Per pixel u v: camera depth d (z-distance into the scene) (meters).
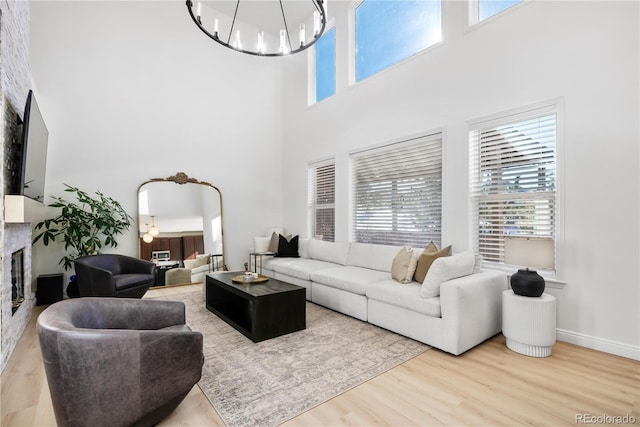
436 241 3.78
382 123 4.37
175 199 5.16
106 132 4.62
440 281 2.62
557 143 2.75
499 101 3.14
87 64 4.49
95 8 4.56
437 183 3.77
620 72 2.44
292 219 6.15
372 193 4.60
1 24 2.25
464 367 2.27
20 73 2.93
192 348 1.64
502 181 3.19
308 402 1.84
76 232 4.00
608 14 2.49
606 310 2.50
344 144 4.98
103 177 4.59
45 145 3.53
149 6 5.00
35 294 3.88
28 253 3.34
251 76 6.07
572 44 2.67
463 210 3.43
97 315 1.82
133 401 1.46
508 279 2.99
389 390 1.96
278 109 6.43
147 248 4.86
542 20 2.85
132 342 1.45
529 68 2.93
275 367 2.26
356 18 5.03
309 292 4.01
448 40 3.60
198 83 5.45
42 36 4.20
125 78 4.78
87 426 1.37
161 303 2.06
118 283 3.34
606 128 2.50
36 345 2.71
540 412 1.74
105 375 1.39
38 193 3.20
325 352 2.51
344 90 4.99
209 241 5.46
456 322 2.41
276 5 5.49
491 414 1.72
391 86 4.25
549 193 2.86
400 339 2.78
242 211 5.91
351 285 3.36
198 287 5.01
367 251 4.13
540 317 2.38
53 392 1.37
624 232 2.42
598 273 2.54
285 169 6.35
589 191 2.58
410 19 4.24
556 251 2.77
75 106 4.39
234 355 2.45
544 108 2.85
